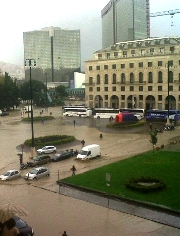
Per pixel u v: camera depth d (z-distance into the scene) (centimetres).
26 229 2744
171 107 12775
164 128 9044
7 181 4738
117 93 13900
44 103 18338
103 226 3053
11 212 1358
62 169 5303
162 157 5656
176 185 4112
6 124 11075
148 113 11450
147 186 3966
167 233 2886
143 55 13038
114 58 13825
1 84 15675
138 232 2911
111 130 9238
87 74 14750
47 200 3847
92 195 3981
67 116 13038
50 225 3094
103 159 5906
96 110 12369
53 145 7231
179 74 12338
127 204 3634
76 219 3241
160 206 3450
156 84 12838
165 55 12512
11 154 6556
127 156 6022
